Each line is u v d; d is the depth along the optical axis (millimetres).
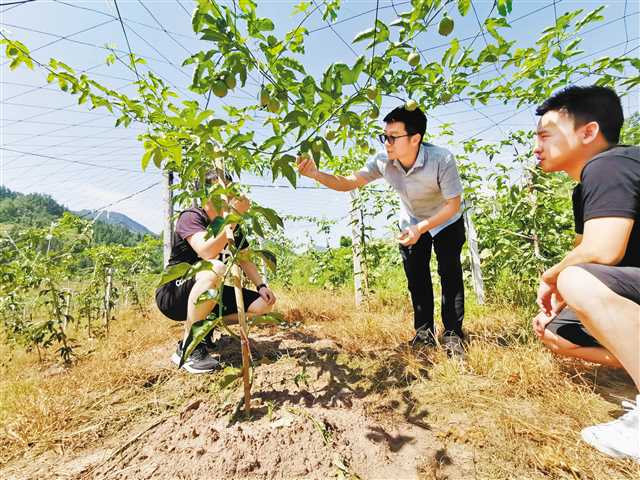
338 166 4293
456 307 2430
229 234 1522
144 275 6219
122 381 2166
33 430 1647
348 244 7816
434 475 1239
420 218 2631
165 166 1904
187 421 1614
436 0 1180
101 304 4336
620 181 1242
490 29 1522
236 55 1234
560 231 3377
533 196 3197
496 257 3789
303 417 1516
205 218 2236
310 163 2264
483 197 3891
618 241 1226
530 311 3014
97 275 4168
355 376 2064
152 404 1877
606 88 1433
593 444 1316
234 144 1318
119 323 4285
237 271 1541
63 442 1568
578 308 1345
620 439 1257
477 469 1263
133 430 1648
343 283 6555
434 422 1596
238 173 1385
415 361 2174
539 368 1850
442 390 1854
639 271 1237
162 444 1456
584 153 1470
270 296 2369
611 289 1248
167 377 2191
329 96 1266
